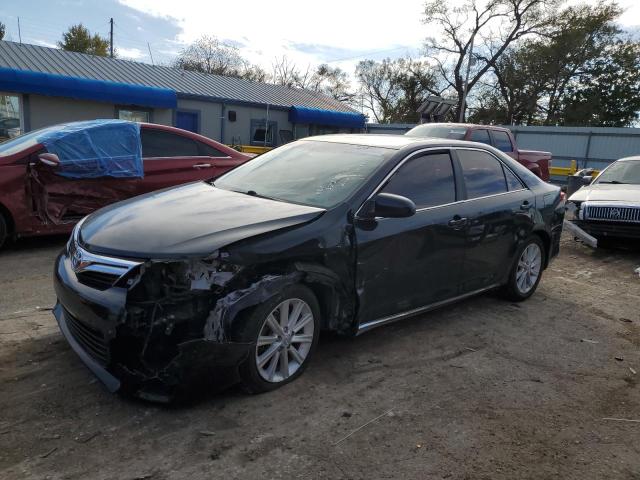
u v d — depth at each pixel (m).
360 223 3.70
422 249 4.13
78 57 21.06
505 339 4.50
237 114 22.66
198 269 2.91
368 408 3.23
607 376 3.92
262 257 3.10
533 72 42.16
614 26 41.28
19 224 6.08
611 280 6.80
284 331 3.29
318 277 3.39
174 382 2.83
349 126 26.19
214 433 2.85
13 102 16.59
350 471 2.62
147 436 2.79
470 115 45.62
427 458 2.78
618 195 8.34
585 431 3.15
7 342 3.76
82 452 2.63
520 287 5.47
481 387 3.61
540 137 28.08
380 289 3.87
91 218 3.71
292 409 3.14
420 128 12.39
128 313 2.84
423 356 4.04
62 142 6.34
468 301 5.47
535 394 3.57
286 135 24.55
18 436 2.72
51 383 3.24
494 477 2.66
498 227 4.88
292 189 4.04
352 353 4.00
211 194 4.01
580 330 4.85
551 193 5.73
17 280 5.22
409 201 3.64
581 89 43.88
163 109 19.92
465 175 4.73
